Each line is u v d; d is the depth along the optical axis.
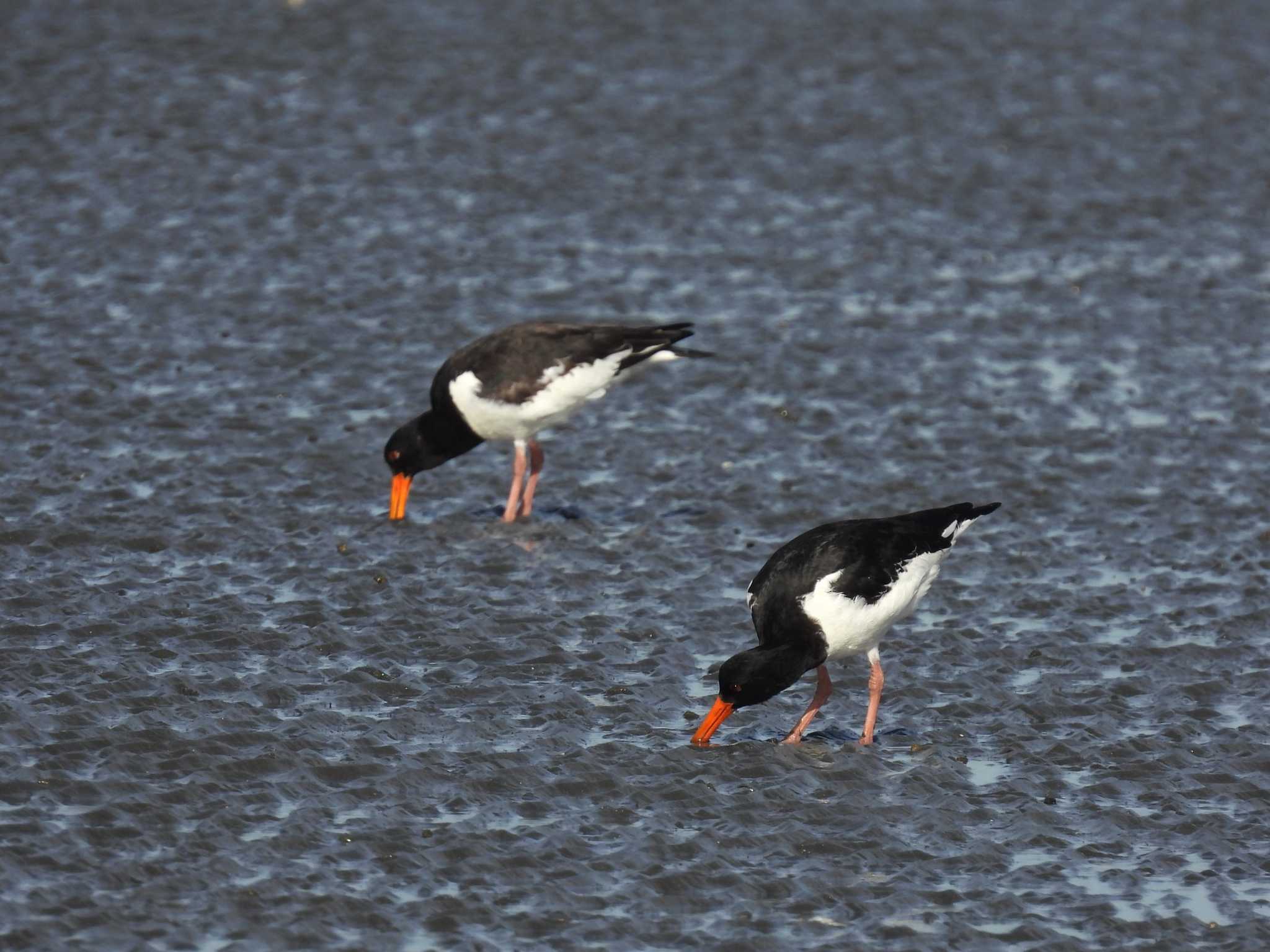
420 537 17.52
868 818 12.20
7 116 32.47
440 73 36.41
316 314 23.77
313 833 11.75
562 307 24.39
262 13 40.72
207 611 15.31
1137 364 22.55
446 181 29.97
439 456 18.22
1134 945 10.70
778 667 13.13
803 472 19.19
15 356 21.67
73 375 21.16
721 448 19.92
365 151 31.45
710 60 37.69
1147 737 13.42
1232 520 17.88
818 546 13.32
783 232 28.00
